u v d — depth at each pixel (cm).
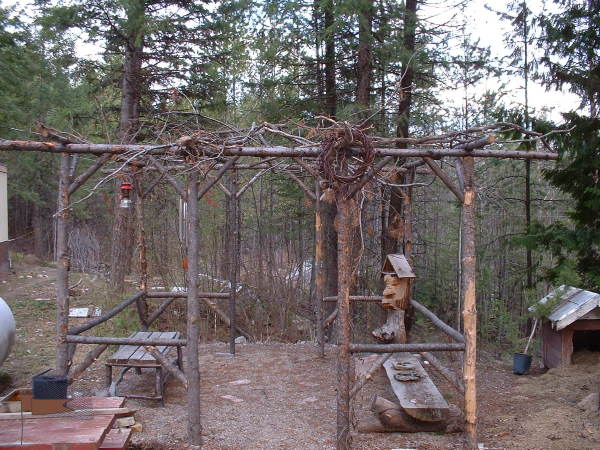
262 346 782
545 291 972
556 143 560
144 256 670
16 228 2394
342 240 395
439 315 1046
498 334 907
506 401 538
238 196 731
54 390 355
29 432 323
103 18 998
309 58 935
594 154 552
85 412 356
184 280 953
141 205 668
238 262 1047
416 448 419
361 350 397
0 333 528
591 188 530
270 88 951
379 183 574
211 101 1059
